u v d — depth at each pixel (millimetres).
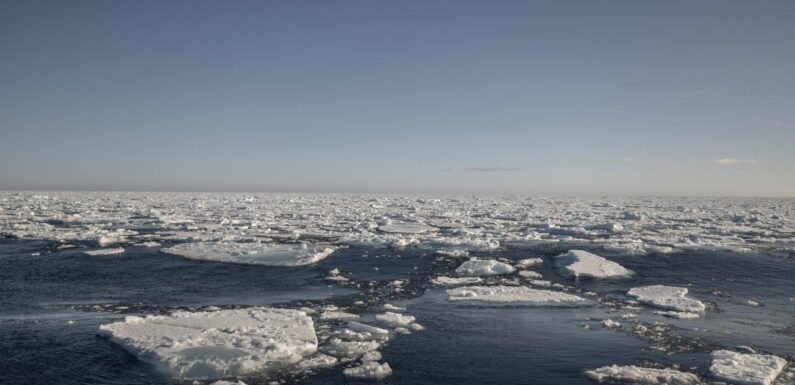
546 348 15570
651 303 21203
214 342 14883
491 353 15094
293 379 13062
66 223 51562
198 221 56594
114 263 29469
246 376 13180
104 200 104750
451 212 76562
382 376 13258
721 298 22672
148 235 41906
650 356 14945
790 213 82688
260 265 29266
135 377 13031
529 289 23656
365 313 19797
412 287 24562
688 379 13133
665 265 30359
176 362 13430
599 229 51062
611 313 19891
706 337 16797
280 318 17594
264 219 59906
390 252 34469
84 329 16859
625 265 30359
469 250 35969
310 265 29578
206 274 26938
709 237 44250
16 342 15484
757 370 13445
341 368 13828
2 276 25891
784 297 22891
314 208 85062
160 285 24422
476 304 21156
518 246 38062
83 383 12656
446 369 13828
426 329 17500
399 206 95625
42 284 24281
